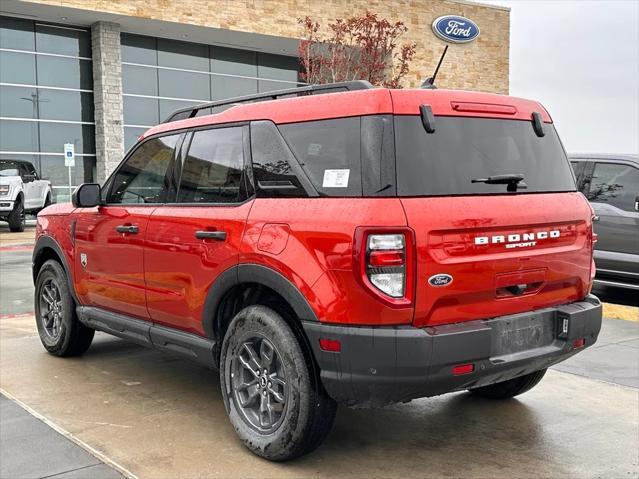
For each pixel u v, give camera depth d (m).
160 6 24.03
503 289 3.60
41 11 22.73
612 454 3.90
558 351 3.77
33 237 18.59
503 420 4.45
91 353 6.04
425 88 3.75
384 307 3.19
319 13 27.17
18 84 23.66
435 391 3.35
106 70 24.47
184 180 4.45
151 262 4.51
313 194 3.53
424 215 3.27
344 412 4.59
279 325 3.61
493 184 3.63
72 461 3.68
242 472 3.59
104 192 5.14
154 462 3.69
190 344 4.28
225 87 28.31
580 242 4.02
